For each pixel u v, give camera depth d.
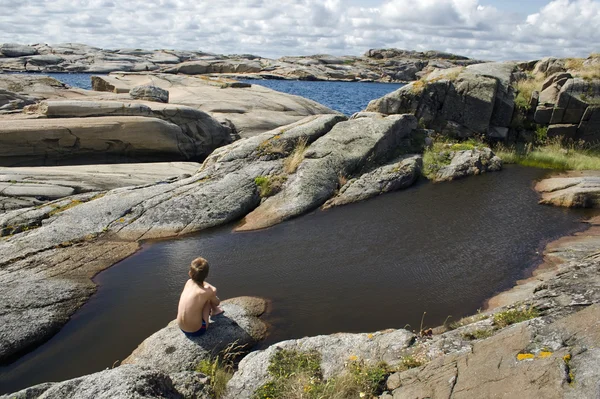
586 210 11.64
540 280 7.99
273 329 7.22
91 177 13.95
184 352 6.38
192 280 6.82
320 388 4.97
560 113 16.83
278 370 5.55
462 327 5.95
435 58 116.56
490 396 3.91
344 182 13.21
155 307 8.02
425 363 4.99
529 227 10.72
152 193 12.26
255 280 8.78
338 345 5.98
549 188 12.96
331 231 10.91
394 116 15.70
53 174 13.84
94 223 10.94
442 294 8.10
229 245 10.34
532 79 18.73
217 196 12.16
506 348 4.38
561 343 4.17
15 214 11.09
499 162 15.23
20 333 7.05
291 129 14.93
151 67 84.06
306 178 12.80
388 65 106.50
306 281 8.71
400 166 13.92
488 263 9.11
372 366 5.25
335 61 108.44
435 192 13.19
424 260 9.36
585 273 6.51
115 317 7.72
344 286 8.49
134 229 10.86
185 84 31.56
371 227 11.04
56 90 23.98
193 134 19.52
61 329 7.42
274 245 10.28
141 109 18.52
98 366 6.58
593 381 3.55
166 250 10.11
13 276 8.67
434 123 17.50
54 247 9.93
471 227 10.84
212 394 5.29
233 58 104.50
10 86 23.50
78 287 8.48
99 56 87.44
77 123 16.75
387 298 8.05
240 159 13.91
